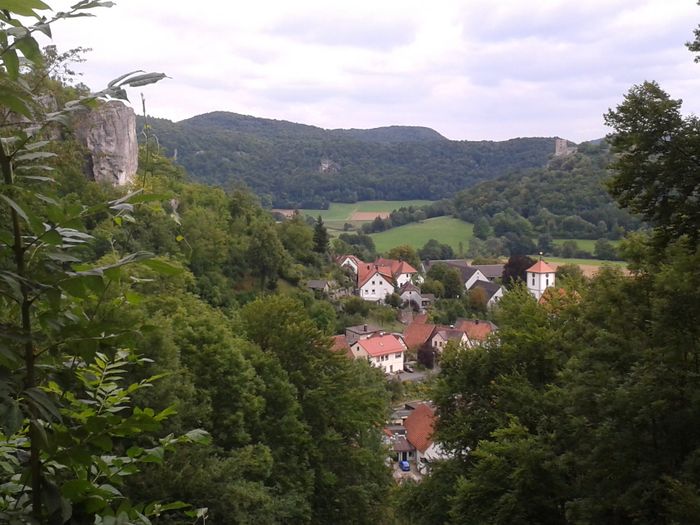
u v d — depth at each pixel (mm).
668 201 12562
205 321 21500
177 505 3113
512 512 15383
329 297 77062
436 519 20422
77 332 2512
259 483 18750
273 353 25500
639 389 12711
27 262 2561
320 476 24250
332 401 25797
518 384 18891
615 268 16703
